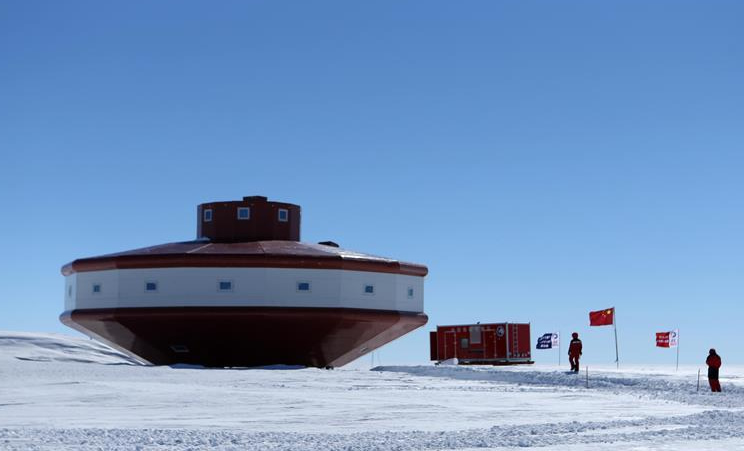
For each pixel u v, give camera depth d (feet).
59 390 108.06
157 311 190.80
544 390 131.13
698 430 70.64
